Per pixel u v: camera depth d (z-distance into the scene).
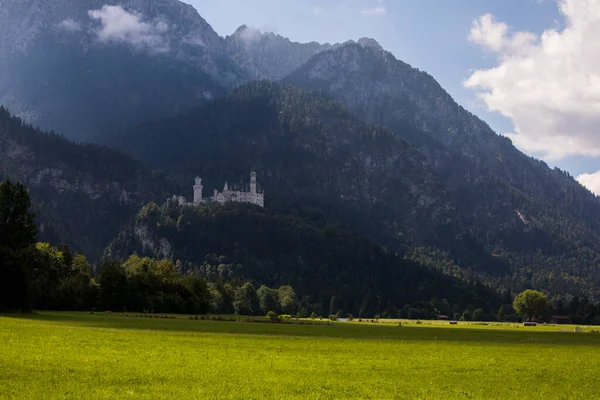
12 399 37.56
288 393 43.38
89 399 38.75
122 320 116.06
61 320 104.06
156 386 43.53
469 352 78.38
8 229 132.50
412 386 48.62
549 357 75.00
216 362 56.50
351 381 49.66
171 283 183.25
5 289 117.75
